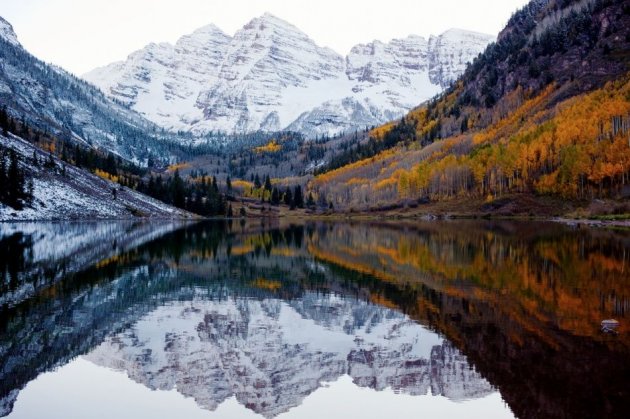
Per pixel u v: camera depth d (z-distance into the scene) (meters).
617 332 27.64
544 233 93.31
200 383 22.41
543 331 28.16
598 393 19.89
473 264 54.72
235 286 43.91
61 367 23.91
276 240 90.75
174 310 34.88
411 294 39.75
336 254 67.50
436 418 19.09
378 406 20.19
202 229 125.62
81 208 153.12
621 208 124.06
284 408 20.19
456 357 24.81
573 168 151.50
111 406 20.05
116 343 27.44
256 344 27.64
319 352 26.34
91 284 43.44
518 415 18.67
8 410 19.56
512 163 174.00
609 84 198.88
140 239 88.69
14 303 35.69
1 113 187.88
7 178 131.88
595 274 46.66
